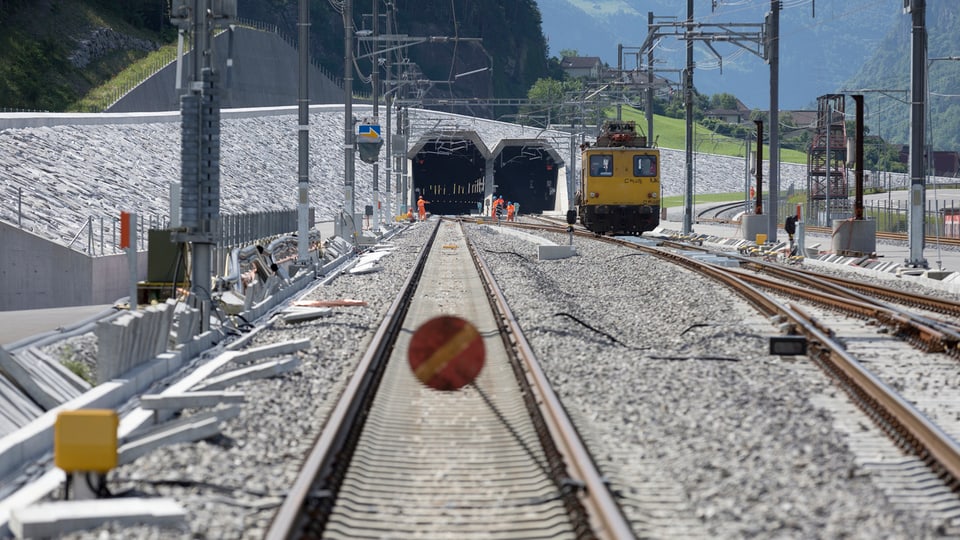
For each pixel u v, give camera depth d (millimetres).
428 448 23688
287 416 26500
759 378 31656
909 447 22938
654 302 55344
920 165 73438
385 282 67938
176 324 39781
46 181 95312
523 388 29281
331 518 18297
